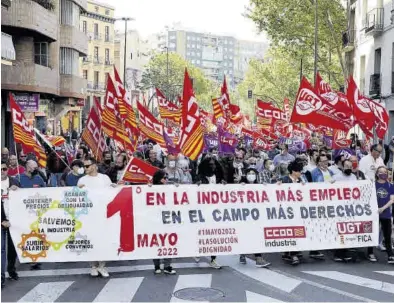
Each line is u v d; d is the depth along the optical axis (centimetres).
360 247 1067
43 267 1024
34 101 2692
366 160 1285
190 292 859
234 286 892
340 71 4469
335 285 897
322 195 1047
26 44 2947
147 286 895
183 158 1479
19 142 1205
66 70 3503
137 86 10125
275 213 1029
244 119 3178
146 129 1548
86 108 7112
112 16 7738
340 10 3653
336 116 1323
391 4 2883
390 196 1056
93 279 941
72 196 963
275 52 5509
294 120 1327
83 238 961
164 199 992
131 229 977
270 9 3628
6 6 2584
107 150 1502
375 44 3158
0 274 866
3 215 915
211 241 1002
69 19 3500
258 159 1761
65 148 1558
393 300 820
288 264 1041
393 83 2842
